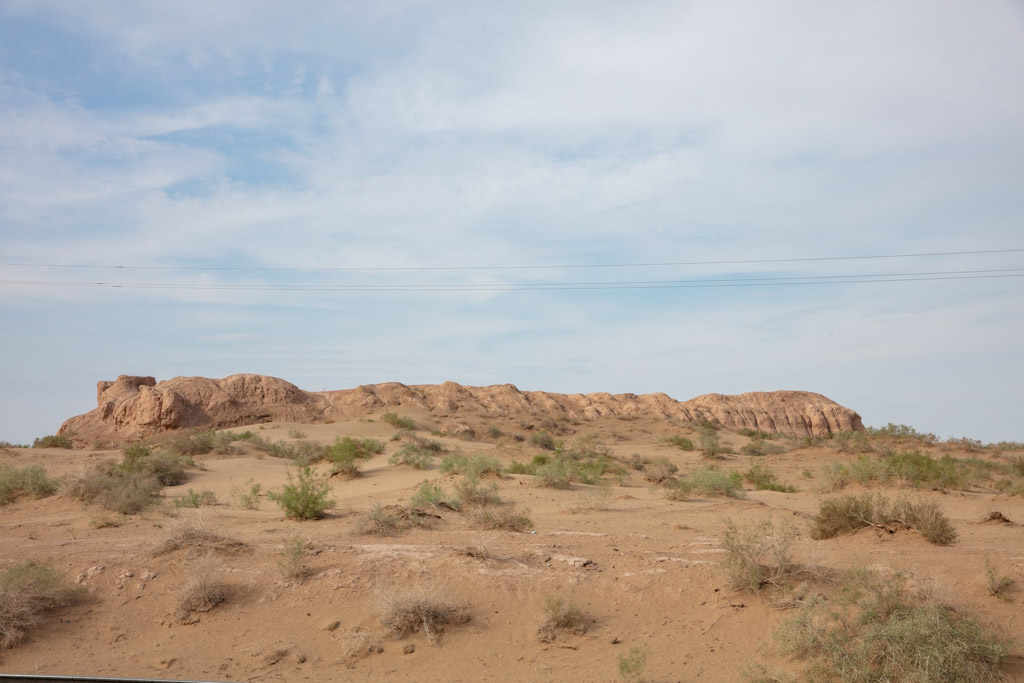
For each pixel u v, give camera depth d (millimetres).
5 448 41156
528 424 82250
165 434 61875
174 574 11195
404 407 85188
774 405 122062
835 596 9359
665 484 26328
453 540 13320
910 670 7477
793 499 23094
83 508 18766
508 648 9273
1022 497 22000
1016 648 8109
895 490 23578
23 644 9516
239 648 9414
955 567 10141
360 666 8930
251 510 19203
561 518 17359
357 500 21688
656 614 9859
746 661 8531
